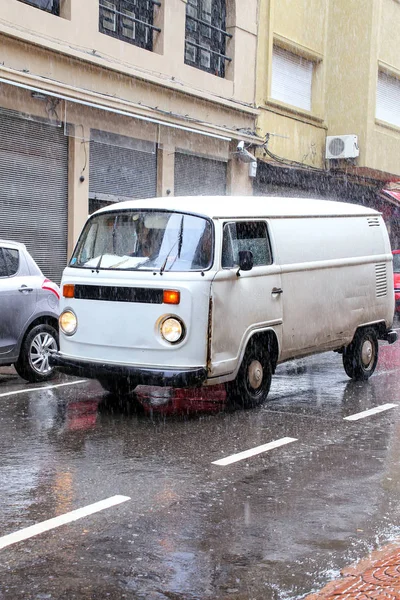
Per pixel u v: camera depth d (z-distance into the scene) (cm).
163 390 1052
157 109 1806
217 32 2083
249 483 650
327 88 2559
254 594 441
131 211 941
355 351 1160
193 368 862
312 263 1043
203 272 875
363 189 2795
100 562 482
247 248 945
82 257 947
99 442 767
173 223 913
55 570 469
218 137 2003
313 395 1052
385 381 1178
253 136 2133
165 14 1866
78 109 1645
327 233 1092
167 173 1905
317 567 479
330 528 548
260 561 488
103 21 1738
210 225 901
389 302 1230
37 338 1112
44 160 1611
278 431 834
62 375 1173
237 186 2144
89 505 584
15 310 1072
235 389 934
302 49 2398
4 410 910
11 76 1457
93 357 910
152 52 1836
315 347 1062
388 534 538
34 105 1555
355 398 1034
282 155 2325
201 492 623
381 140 2625
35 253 1608
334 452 754
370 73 2512
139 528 540
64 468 677
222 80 2062
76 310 923
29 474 658
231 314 901
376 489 640
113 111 1686
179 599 434
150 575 464
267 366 976
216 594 441
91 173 1714
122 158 1792
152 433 810
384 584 437
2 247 1088
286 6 2314
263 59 2222
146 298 876
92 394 1016
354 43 2525
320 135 2523
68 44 1611
